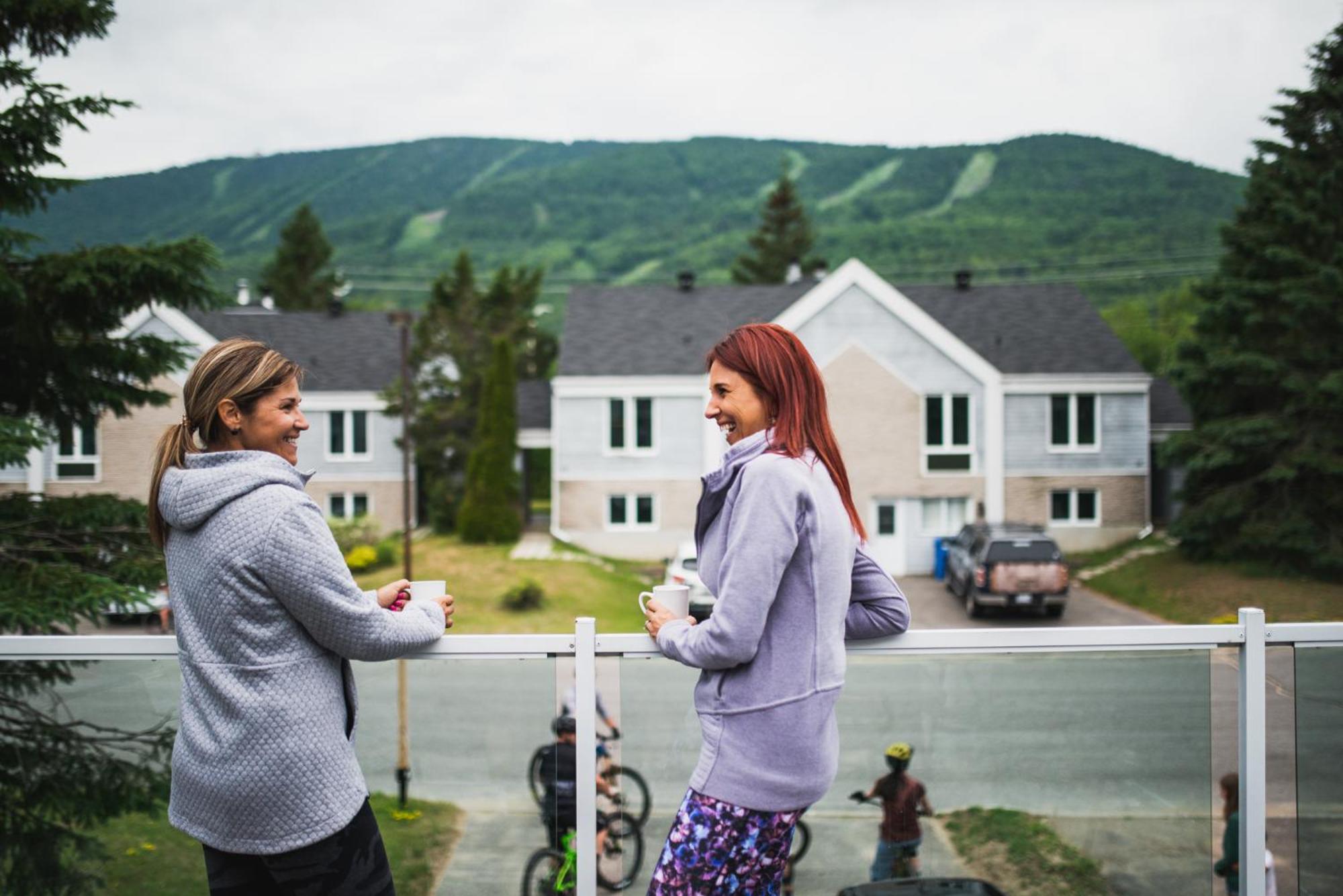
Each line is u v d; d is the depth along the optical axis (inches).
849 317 1165.7
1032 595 832.3
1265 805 98.9
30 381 331.0
